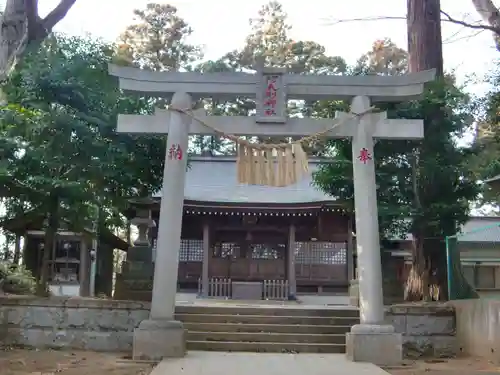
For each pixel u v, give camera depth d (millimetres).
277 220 27531
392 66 42375
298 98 11945
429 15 16391
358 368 9484
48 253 14008
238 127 11539
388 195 15672
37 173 13141
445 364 10773
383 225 15641
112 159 13352
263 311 13891
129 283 15953
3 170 12375
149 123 11656
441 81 15281
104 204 15070
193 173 31531
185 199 25703
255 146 11305
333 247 28047
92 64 13602
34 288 15992
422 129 11492
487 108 15445
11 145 12688
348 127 11484
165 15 44938
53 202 13852
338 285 27703
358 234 11117
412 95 11523
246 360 10375
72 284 24656
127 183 14242
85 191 13641
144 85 11547
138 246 16641
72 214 14430
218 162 33094
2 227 16578
